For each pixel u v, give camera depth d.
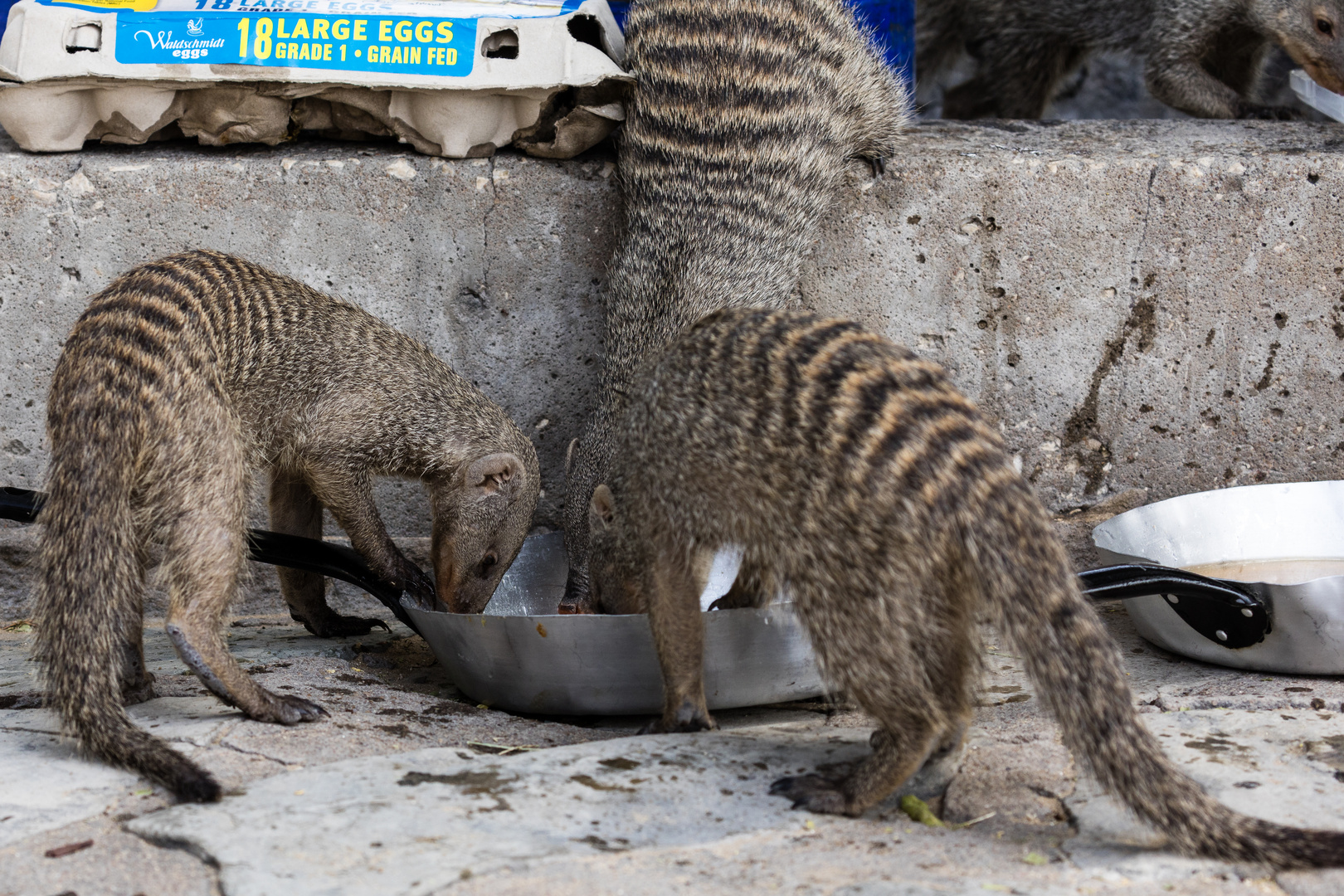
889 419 2.69
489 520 4.09
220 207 4.45
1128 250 4.61
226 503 3.40
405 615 3.86
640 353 4.32
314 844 2.48
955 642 2.77
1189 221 4.57
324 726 3.30
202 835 2.52
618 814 2.66
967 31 7.31
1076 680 2.51
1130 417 4.77
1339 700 3.50
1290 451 4.78
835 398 2.75
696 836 2.57
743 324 3.04
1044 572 2.59
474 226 4.56
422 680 4.02
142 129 4.41
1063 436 4.79
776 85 4.55
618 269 4.50
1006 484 2.66
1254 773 2.92
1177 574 3.54
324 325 3.92
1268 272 4.61
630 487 3.22
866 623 2.69
